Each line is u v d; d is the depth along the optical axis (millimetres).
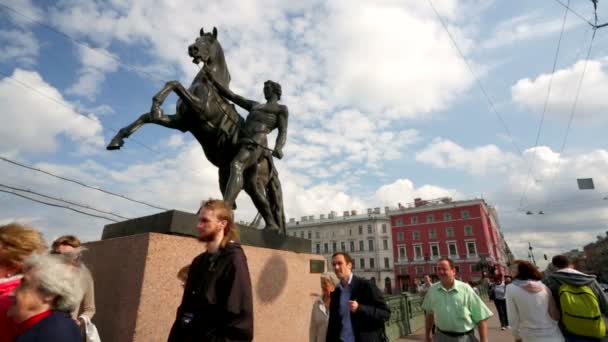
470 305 3164
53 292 1249
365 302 2639
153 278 2432
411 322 9234
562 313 3113
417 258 52156
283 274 3717
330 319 2752
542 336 3107
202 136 3936
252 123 4230
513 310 3320
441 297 3244
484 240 47438
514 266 3504
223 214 1760
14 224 1577
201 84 3857
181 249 2654
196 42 3896
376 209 61750
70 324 1268
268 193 4684
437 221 51812
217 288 1570
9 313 1251
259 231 3719
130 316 2330
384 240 57500
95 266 2824
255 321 3227
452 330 3121
